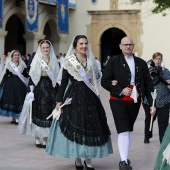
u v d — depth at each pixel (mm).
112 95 7004
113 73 6984
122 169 6895
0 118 13578
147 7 30328
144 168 7238
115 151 8516
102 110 6957
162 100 8531
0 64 16906
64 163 7512
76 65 6926
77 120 6746
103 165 7387
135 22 30875
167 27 30203
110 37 32844
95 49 31953
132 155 8242
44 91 8812
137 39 30922
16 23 32625
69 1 31172
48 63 8977
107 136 6879
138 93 6957
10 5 26375
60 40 31328
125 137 6980
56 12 30250
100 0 31609
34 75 8898
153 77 8602
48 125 8734
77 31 32156
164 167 5473
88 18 31922
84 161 7113
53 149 6859
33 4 26406
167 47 30250
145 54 30844
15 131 11008
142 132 10930
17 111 12133
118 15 31266
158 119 8602
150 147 9016
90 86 6914
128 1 30906
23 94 12250
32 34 28172
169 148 5383
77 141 6695
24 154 8242
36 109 8812
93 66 7043
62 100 6945
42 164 7438
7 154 8242
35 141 9422
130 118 7023
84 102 6828
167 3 16734
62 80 6988
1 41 25797
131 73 6918
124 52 6969
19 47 32812
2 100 12219
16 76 12258
